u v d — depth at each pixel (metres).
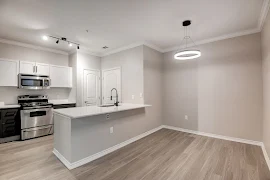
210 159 2.46
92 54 4.74
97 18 2.58
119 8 2.27
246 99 3.13
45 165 2.27
